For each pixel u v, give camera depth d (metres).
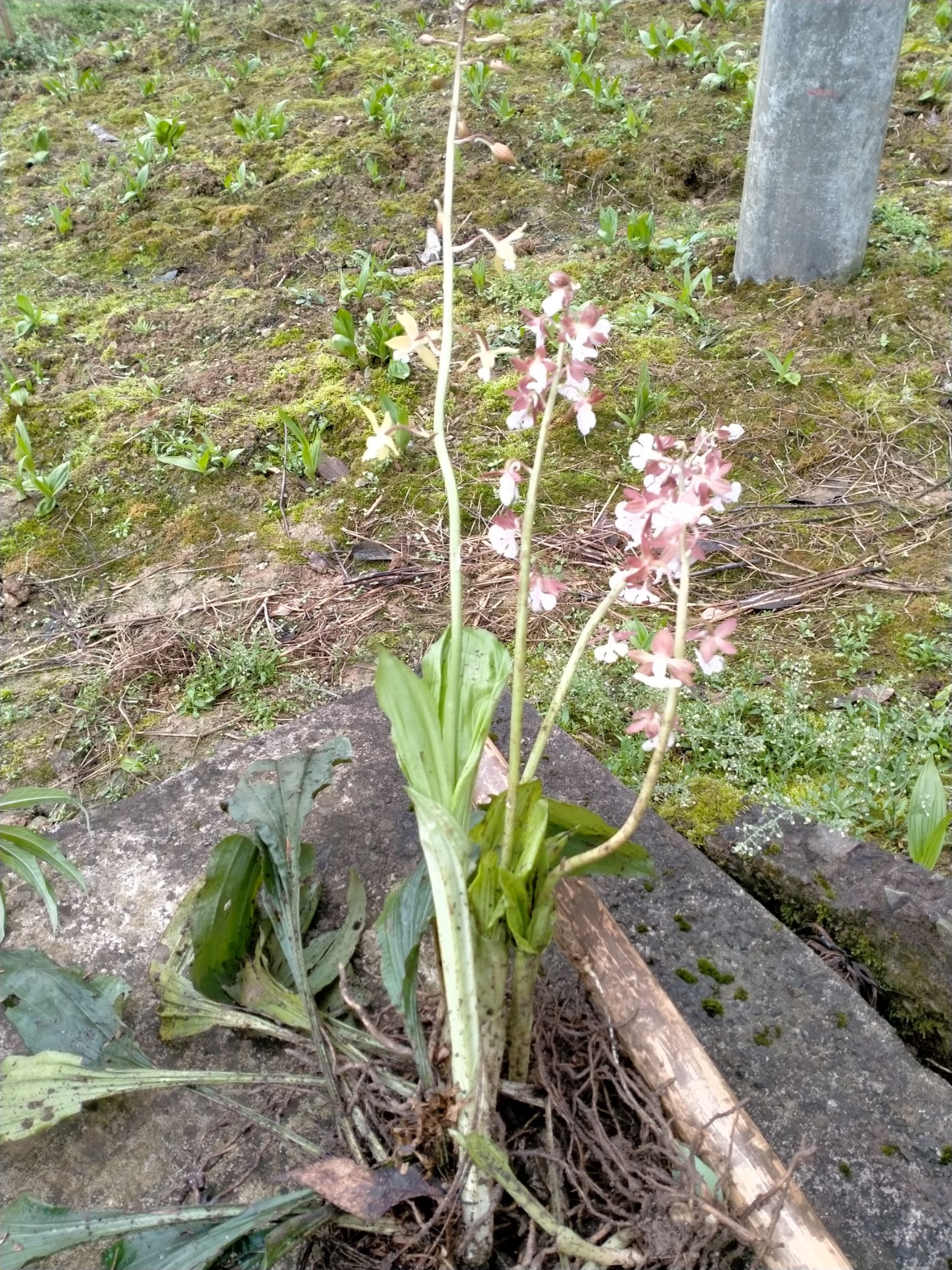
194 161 5.87
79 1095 1.31
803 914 1.89
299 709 2.67
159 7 8.56
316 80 6.68
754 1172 1.20
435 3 7.67
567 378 1.12
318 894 1.70
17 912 1.79
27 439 3.59
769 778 2.28
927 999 1.77
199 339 4.40
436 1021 1.33
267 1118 1.34
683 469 1.08
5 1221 1.20
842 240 4.11
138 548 3.36
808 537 3.10
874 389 3.68
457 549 1.17
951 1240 1.28
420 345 1.17
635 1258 1.13
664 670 1.06
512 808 1.14
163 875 1.83
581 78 5.96
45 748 2.62
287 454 3.62
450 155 1.17
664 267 4.49
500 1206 1.26
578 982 1.53
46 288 4.93
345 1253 1.25
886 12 3.58
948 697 2.43
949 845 2.12
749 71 5.82
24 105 7.02
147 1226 1.20
